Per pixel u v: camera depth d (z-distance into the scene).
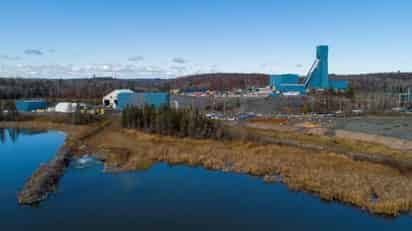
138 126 59.78
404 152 39.69
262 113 84.06
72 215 22.67
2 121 77.19
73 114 76.31
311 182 28.33
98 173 33.81
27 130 68.00
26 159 40.81
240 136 50.72
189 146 45.94
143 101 90.19
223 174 33.41
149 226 21.05
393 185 26.72
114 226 21.05
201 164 37.41
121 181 31.05
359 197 24.58
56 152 43.03
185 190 28.34
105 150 44.06
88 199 25.89
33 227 20.73
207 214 23.05
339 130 55.78
